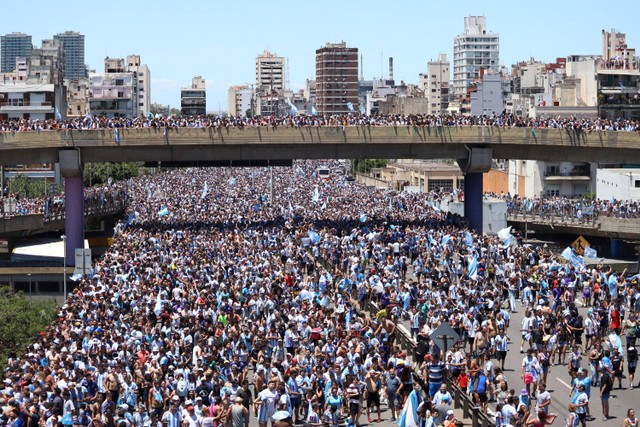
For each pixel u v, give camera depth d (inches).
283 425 1610.5
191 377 2106.3
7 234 5718.5
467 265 3580.2
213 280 3240.7
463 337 2512.3
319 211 5531.5
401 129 5251.0
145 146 5162.4
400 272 3590.1
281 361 2342.5
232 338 2464.3
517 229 6855.3
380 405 2277.3
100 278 3294.8
